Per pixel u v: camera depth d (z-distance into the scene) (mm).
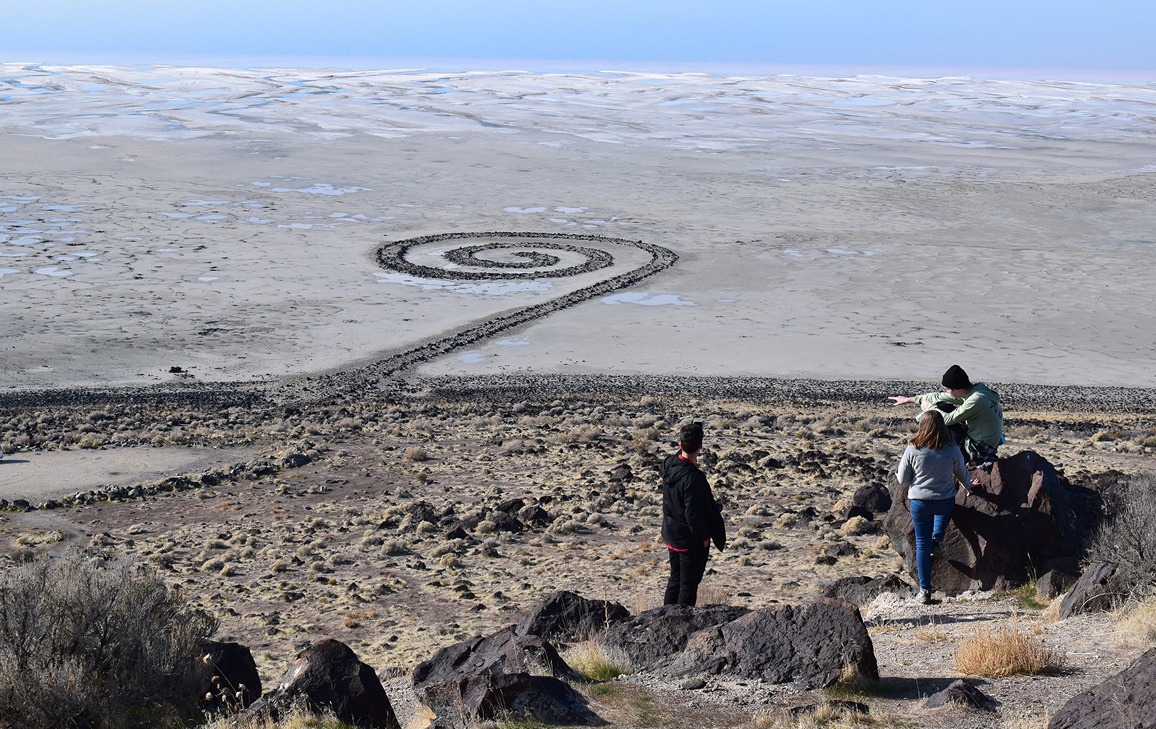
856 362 61125
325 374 55875
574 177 169625
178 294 80750
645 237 113812
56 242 104188
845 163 193500
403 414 39531
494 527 17656
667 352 63406
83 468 26531
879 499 17125
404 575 15102
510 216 129000
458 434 31750
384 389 51000
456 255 101125
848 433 30766
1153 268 95875
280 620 12844
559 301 79625
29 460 27781
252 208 132375
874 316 75750
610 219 127188
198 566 16062
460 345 64562
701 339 67438
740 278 91125
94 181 152250
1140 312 77000
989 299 82125
